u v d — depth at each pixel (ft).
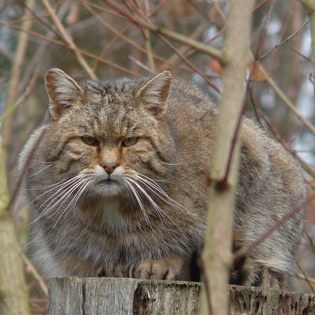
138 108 33.27
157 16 56.95
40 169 33.94
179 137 34.32
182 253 33.76
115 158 32.22
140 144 32.73
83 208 33.42
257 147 35.50
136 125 32.86
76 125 32.96
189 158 33.81
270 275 34.83
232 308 27.66
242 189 34.42
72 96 33.53
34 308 44.34
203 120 35.63
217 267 19.27
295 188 37.45
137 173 32.55
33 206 35.17
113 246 33.96
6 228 21.30
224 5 56.54
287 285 37.17
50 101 33.68
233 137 19.17
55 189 33.47
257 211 35.22
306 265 52.29
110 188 32.45
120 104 33.24
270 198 35.91
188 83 39.27
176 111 35.50
